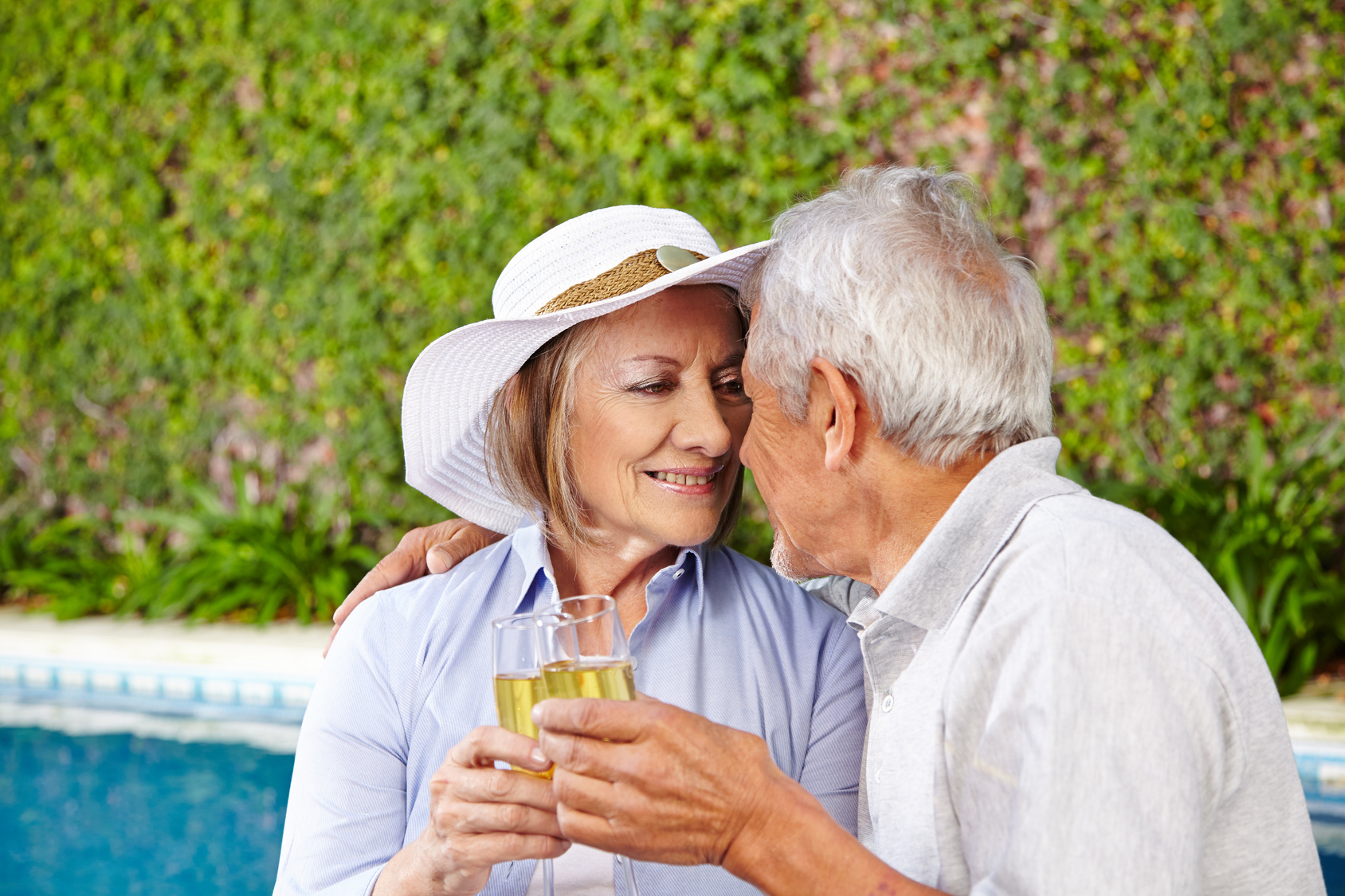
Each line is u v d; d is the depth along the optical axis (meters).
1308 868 1.16
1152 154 4.71
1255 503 4.41
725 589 1.70
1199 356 4.73
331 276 5.79
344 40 5.60
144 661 5.03
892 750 1.27
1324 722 3.59
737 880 1.53
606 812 1.09
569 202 5.38
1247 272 4.68
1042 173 4.85
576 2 5.27
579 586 1.71
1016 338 1.25
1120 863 0.98
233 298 5.98
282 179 5.78
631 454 1.55
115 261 6.12
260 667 4.84
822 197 1.40
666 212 1.70
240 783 4.16
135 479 6.24
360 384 5.79
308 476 5.99
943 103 4.94
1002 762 1.08
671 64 5.18
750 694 1.61
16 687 5.22
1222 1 4.60
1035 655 1.06
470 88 5.48
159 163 6.00
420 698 1.59
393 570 1.81
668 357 1.54
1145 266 4.74
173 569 5.74
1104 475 4.86
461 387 1.71
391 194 5.60
